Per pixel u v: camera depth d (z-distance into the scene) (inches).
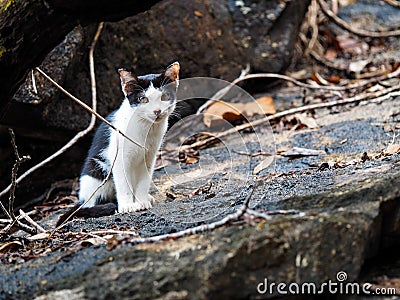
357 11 398.6
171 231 130.1
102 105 249.9
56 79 221.6
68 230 151.8
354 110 248.5
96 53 251.0
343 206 121.2
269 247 106.6
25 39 137.3
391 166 146.6
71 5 130.6
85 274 110.4
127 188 174.1
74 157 245.1
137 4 131.7
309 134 225.8
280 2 306.0
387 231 122.9
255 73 299.0
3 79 142.8
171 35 273.6
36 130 233.5
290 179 160.2
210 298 102.0
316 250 108.0
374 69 321.1
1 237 149.2
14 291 111.2
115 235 132.4
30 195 239.6
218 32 288.2
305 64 342.6
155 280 104.5
